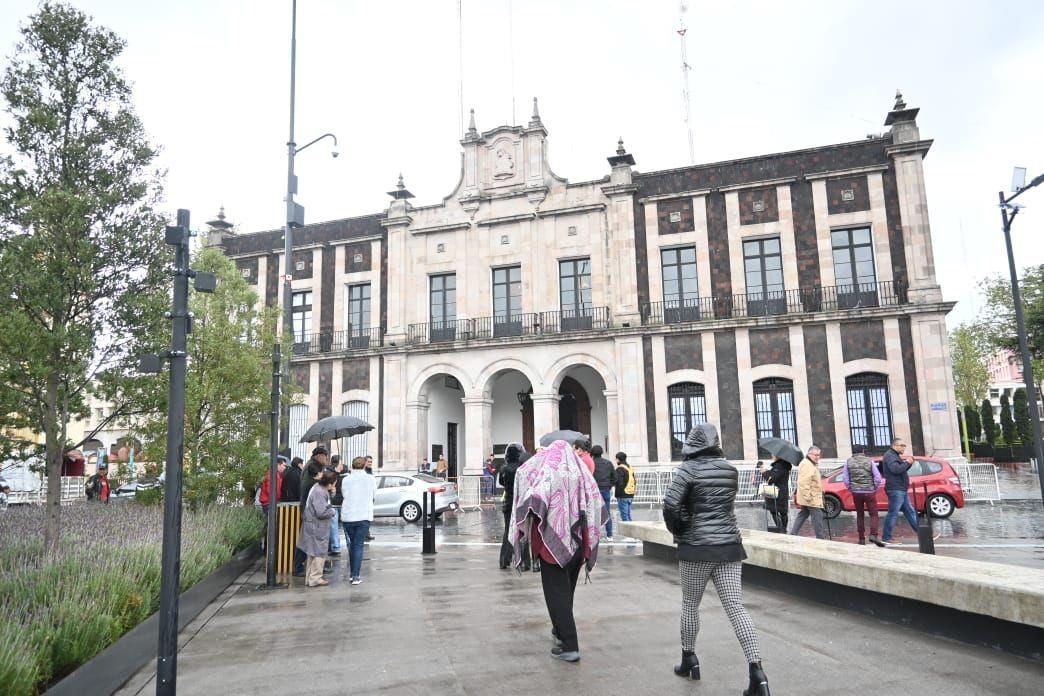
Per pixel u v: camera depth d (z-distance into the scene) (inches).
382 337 1203.2
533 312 1119.0
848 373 964.6
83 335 366.3
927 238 956.6
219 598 365.4
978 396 1975.9
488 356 1125.7
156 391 394.0
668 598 330.3
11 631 197.3
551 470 231.8
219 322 558.6
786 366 987.3
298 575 433.4
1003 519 639.8
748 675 212.5
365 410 1194.6
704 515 206.7
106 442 1598.2
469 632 273.1
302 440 600.7
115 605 252.2
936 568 264.2
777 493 510.0
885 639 250.1
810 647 242.2
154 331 394.6
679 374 1028.5
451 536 645.3
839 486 688.4
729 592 203.5
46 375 360.5
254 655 250.5
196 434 544.7
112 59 406.9
